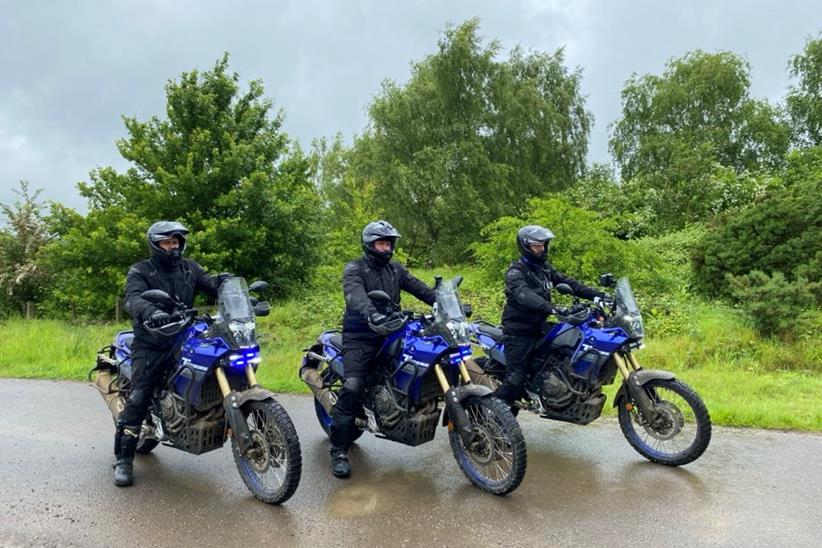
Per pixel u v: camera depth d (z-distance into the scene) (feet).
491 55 103.35
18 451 18.40
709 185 74.08
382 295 14.96
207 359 14.89
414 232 98.37
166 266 16.01
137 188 50.57
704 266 45.24
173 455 18.15
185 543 12.74
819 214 42.27
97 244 47.67
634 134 123.13
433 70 103.91
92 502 14.76
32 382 27.84
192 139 49.83
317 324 42.70
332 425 16.51
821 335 32.07
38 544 12.71
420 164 98.22
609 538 12.77
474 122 104.94
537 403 18.60
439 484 15.84
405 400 16.16
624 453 17.97
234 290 15.15
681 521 13.48
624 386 17.67
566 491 15.21
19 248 61.21
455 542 12.70
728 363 30.50
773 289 33.78
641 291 41.91
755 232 43.47
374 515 14.01
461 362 15.71
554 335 18.12
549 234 18.22
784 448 18.15
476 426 15.39
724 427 20.31
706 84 115.85
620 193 81.61
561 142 109.81
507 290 18.24
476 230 96.99
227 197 48.67
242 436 14.56
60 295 52.80
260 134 54.60
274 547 12.56
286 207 51.26
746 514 13.78
